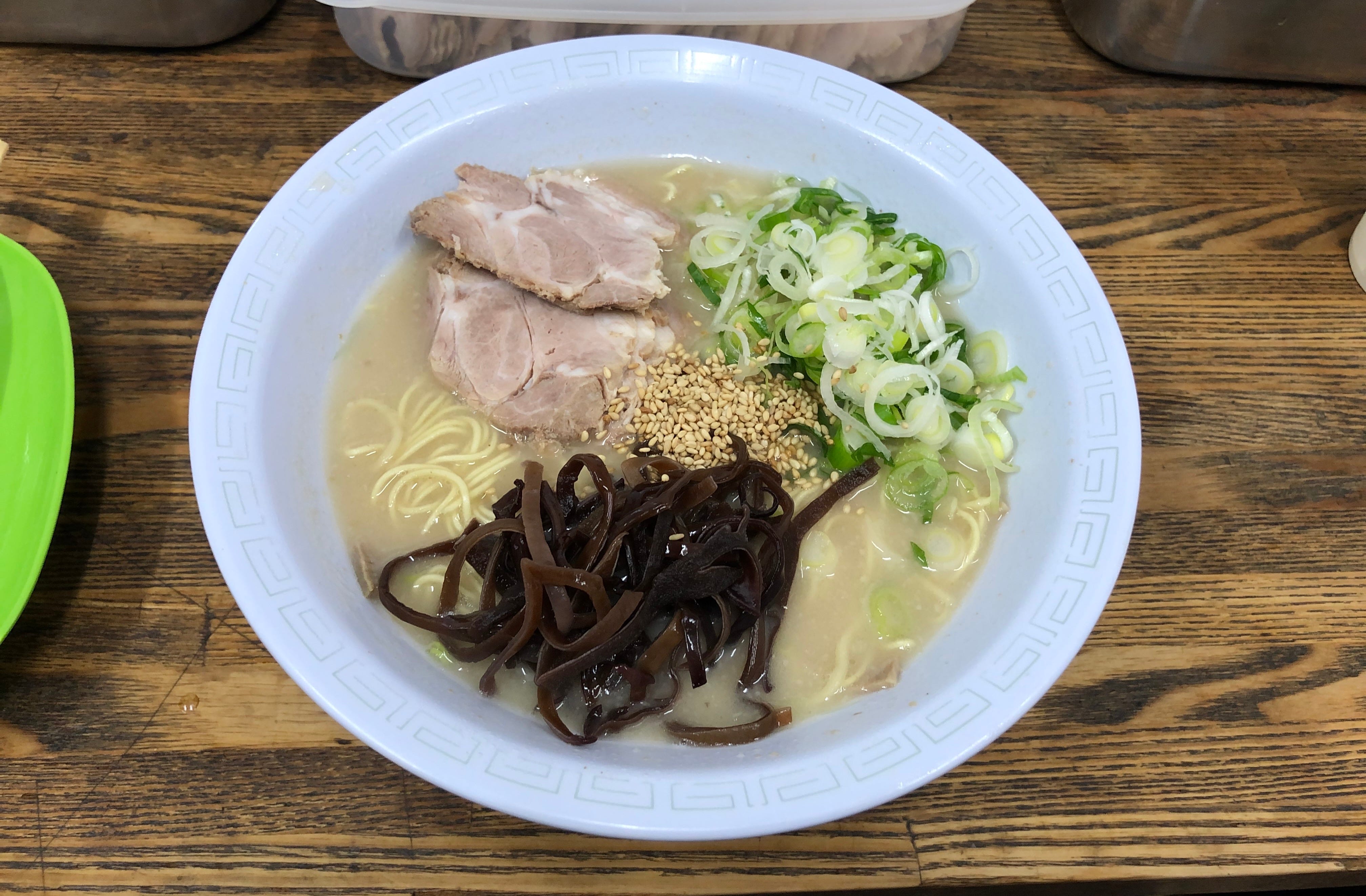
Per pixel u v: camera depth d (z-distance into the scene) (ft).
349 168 0.93
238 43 1.13
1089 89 1.19
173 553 0.85
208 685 0.80
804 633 0.87
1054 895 0.79
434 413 0.96
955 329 0.97
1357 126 1.18
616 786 0.67
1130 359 0.97
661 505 0.78
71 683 0.80
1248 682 0.85
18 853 0.74
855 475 0.91
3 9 1.05
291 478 0.84
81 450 0.89
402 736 0.67
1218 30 1.13
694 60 1.01
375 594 0.85
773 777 0.68
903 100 1.00
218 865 0.74
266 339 0.84
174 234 1.01
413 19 1.04
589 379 0.95
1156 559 0.91
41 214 1.01
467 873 0.75
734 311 1.00
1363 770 0.82
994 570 0.87
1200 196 1.12
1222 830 0.79
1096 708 0.83
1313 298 1.06
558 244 0.98
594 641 0.74
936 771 0.68
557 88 1.00
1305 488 0.95
